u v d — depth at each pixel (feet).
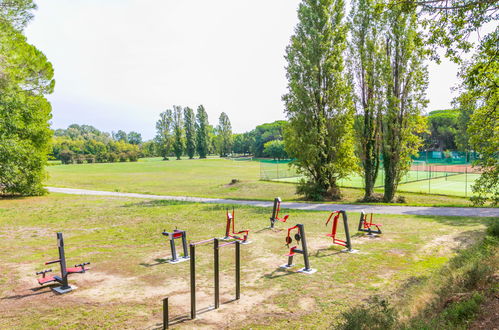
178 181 183.73
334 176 110.22
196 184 168.76
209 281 32.89
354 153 109.09
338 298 28.17
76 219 68.39
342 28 105.81
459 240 46.29
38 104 109.19
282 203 93.76
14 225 62.64
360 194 116.88
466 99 48.52
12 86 95.50
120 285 32.12
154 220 66.80
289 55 107.24
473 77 42.06
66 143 530.68
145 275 34.86
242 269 36.50
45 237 52.90
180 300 28.43
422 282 29.45
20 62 101.04
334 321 23.80
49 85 114.42
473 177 169.07
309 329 22.89
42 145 111.04
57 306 27.48
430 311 21.98
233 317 25.04
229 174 226.58
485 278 24.70
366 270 35.42
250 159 461.78
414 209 78.54
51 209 81.35
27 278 34.30
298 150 105.91
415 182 151.53
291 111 106.93
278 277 33.76
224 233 54.39
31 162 105.29
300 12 107.14
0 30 88.53
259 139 540.93
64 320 24.93
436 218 64.69
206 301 28.14
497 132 48.85
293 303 27.40
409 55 94.84
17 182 103.65
